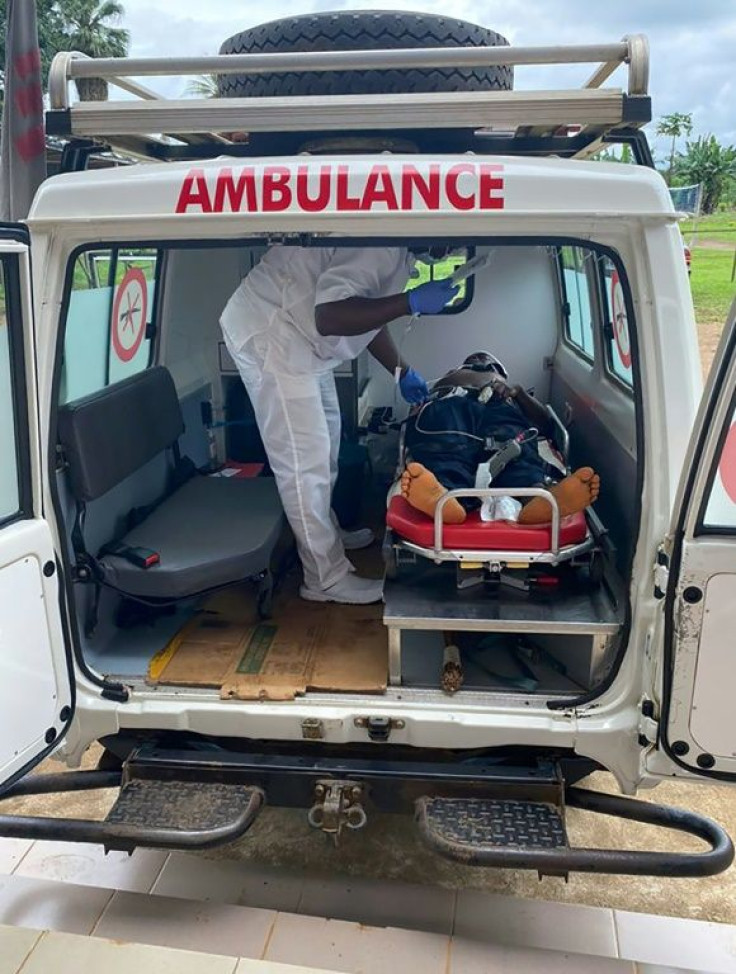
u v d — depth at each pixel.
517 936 2.50
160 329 3.86
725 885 2.82
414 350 4.53
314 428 2.77
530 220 2.10
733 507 1.88
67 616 2.33
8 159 3.18
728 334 1.74
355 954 2.32
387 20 2.61
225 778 2.38
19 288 2.01
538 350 4.50
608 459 3.09
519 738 2.28
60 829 2.23
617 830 3.09
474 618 2.35
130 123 2.32
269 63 2.28
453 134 3.04
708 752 2.04
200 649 2.68
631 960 2.32
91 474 2.56
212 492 3.37
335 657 2.62
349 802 2.29
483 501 2.54
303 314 2.69
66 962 2.17
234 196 2.13
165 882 2.73
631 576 2.23
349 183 2.10
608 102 2.20
